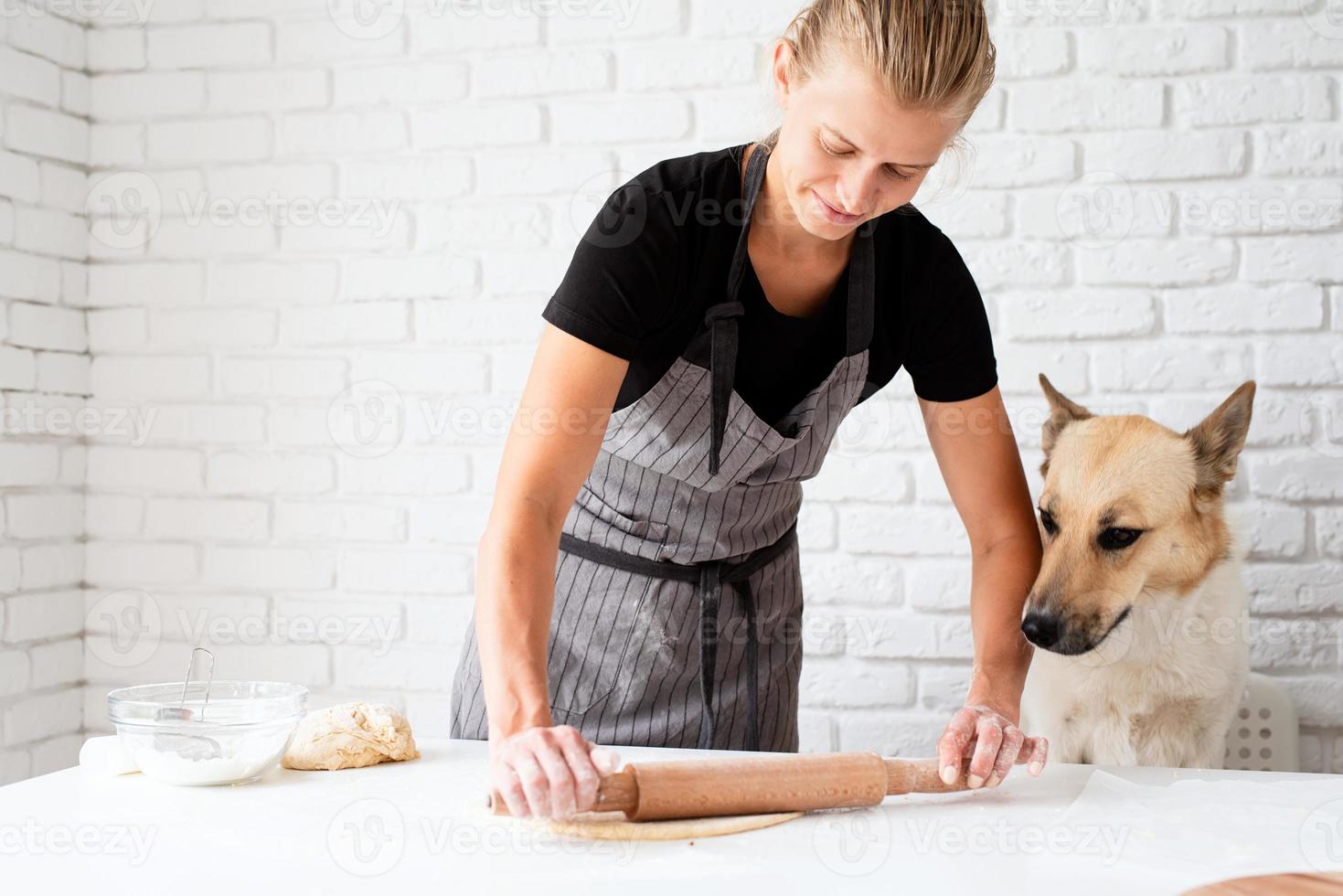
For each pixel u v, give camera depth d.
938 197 1.97
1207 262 1.90
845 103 1.03
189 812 1.04
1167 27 1.91
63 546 2.20
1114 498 1.51
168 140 2.22
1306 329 1.87
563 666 1.48
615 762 0.94
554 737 0.95
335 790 1.11
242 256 2.19
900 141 1.03
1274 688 1.80
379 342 2.14
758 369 1.31
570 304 1.17
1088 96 1.93
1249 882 0.85
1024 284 1.94
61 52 2.19
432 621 2.12
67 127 2.20
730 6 2.03
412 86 2.13
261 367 2.18
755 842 0.95
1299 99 1.87
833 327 1.32
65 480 2.20
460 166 2.11
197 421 2.20
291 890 0.85
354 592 2.15
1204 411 1.89
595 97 2.07
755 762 1.03
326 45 2.16
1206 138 1.90
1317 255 1.87
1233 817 1.01
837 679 1.99
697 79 2.04
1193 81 1.90
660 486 1.42
